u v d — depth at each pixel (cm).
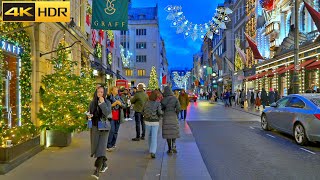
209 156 973
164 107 984
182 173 758
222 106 4053
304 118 1145
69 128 1066
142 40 8050
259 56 3781
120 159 897
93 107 716
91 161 859
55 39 1304
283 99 1401
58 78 1133
